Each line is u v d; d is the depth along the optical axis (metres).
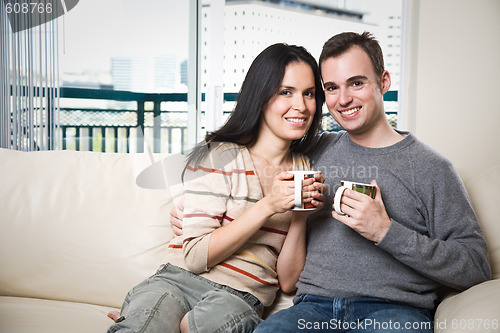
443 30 3.37
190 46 3.62
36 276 1.74
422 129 3.43
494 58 3.35
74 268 1.73
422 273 1.35
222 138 1.60
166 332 1.29
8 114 3.62
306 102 1.55
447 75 3.39
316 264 1.48
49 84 3.67
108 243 1.73
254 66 1.56
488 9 3.32
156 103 3.70
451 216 1.41
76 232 1.75
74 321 1.52
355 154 1.52
